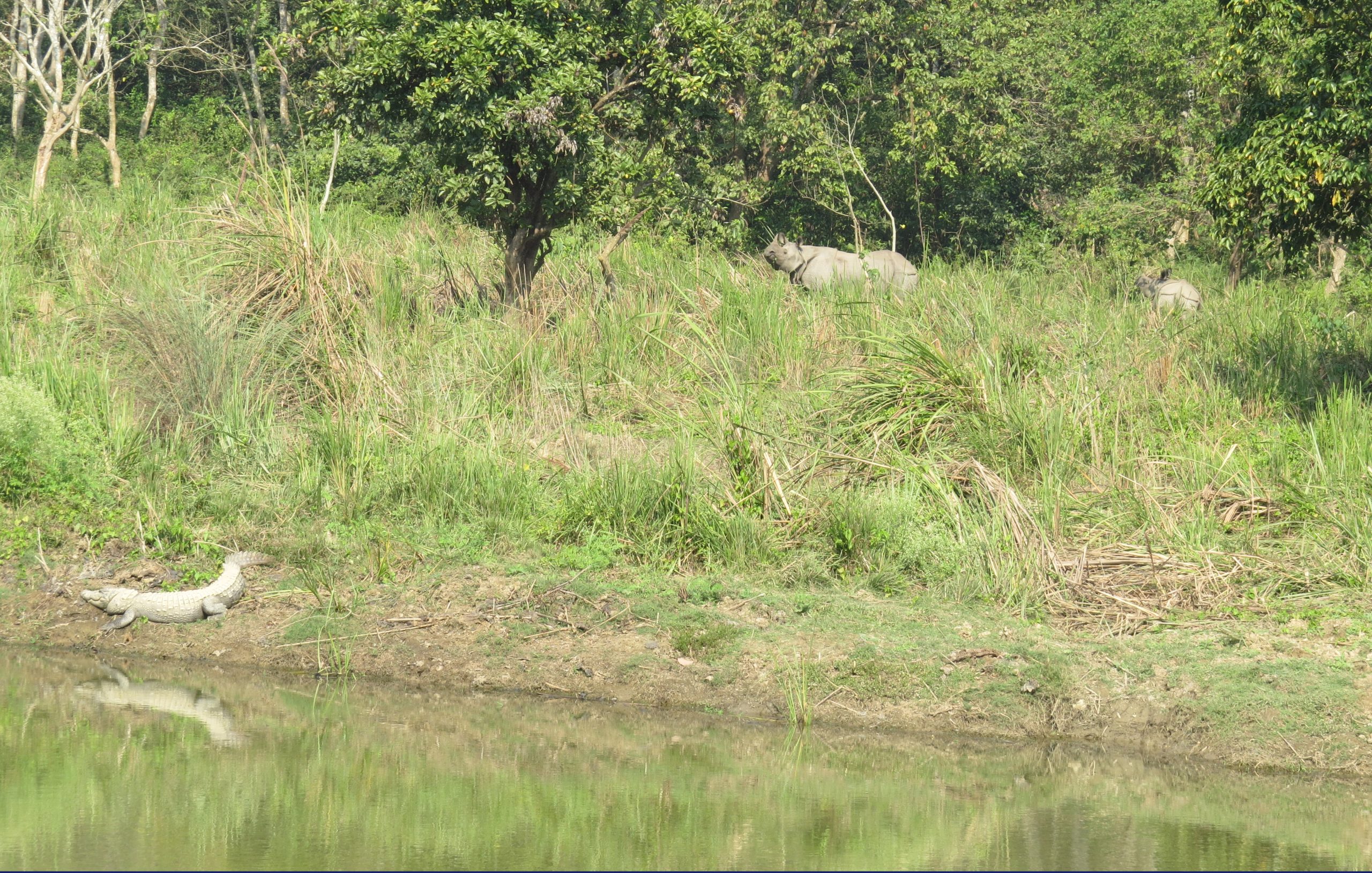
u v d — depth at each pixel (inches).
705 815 699.4
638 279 1694.1
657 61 1593.3
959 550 1063.0
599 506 1120.2
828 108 2706.7
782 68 2600.9
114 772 740.7
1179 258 2437.3
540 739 832.3
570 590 1011.9
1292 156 1248.8
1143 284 1865.2
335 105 1544.0
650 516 1112.8
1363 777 808.3
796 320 1526.8
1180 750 845.8
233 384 1285.7
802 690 896.3
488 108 1478.8
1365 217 1284.4
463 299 1611.7
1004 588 1031.0
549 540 1112.8
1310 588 1020.5
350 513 1141.1
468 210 1567.4
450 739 825.5
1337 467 1182.9
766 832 673.0
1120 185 2652.6
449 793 725.3
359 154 2381.9
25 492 1140.5
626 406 1363.2
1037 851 653.3
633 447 1273.4
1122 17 2640.3
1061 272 2030.0
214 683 927.7
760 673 921.5
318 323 1375.5
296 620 1006.4
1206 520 1113.4
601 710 896.3
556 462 1226.6
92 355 1369.3
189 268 1477.6
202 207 1627.7
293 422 1302.9
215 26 3865.7
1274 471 1195.9
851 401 1280.8
